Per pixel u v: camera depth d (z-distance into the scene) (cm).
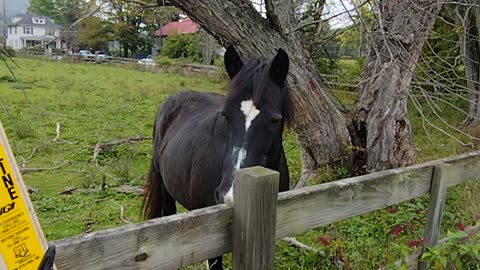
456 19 680
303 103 471
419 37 469
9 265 92
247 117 223
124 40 3869
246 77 232
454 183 255
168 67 2603
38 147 720
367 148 502
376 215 345
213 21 412
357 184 195
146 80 2030
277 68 243
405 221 293
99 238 113
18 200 93
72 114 1079
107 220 452
